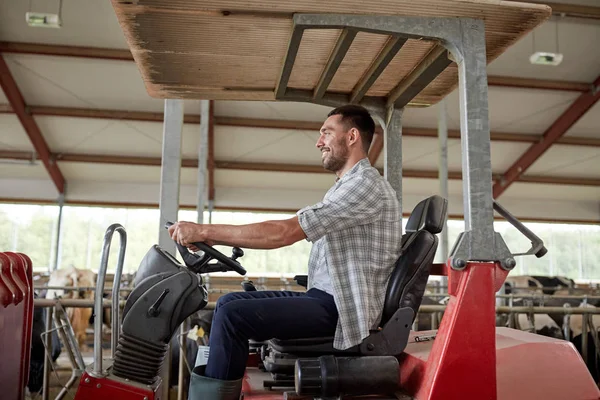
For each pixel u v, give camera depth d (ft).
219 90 8.31
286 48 6.86
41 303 11.61
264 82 8.07
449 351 5.24
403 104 8.15
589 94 37.83
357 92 7.93
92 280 23.88
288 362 6.07
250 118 40.70
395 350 5.99
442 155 33.40
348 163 6.77
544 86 36.96
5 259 6.63
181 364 12.41
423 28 5.71
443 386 5.19
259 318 5.75
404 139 42.83
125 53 33.45
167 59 7.22
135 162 44.50
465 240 5.37
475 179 5.45
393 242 6.30
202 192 26.76
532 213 51.78
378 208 6.15
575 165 47.03
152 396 5.61
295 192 49.73
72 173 46.62
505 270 5.42
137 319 5.86
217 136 42.55
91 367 5.81
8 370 6.32
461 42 5.71
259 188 49.39
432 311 13.46
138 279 6.21
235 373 5.68
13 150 43.34
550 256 52.90
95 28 32.19
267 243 5.81
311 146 44.06
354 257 6.10
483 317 5.31
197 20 6.07
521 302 20.98
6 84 35.22
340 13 5.74
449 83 7.89
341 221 5.94
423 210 6.72
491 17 5.80
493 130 42.60
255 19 6.04
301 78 7.82
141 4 5.71
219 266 6.37
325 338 6.03
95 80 36.27
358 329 5.85
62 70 35.22
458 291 5.36
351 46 6.74
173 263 6.17
